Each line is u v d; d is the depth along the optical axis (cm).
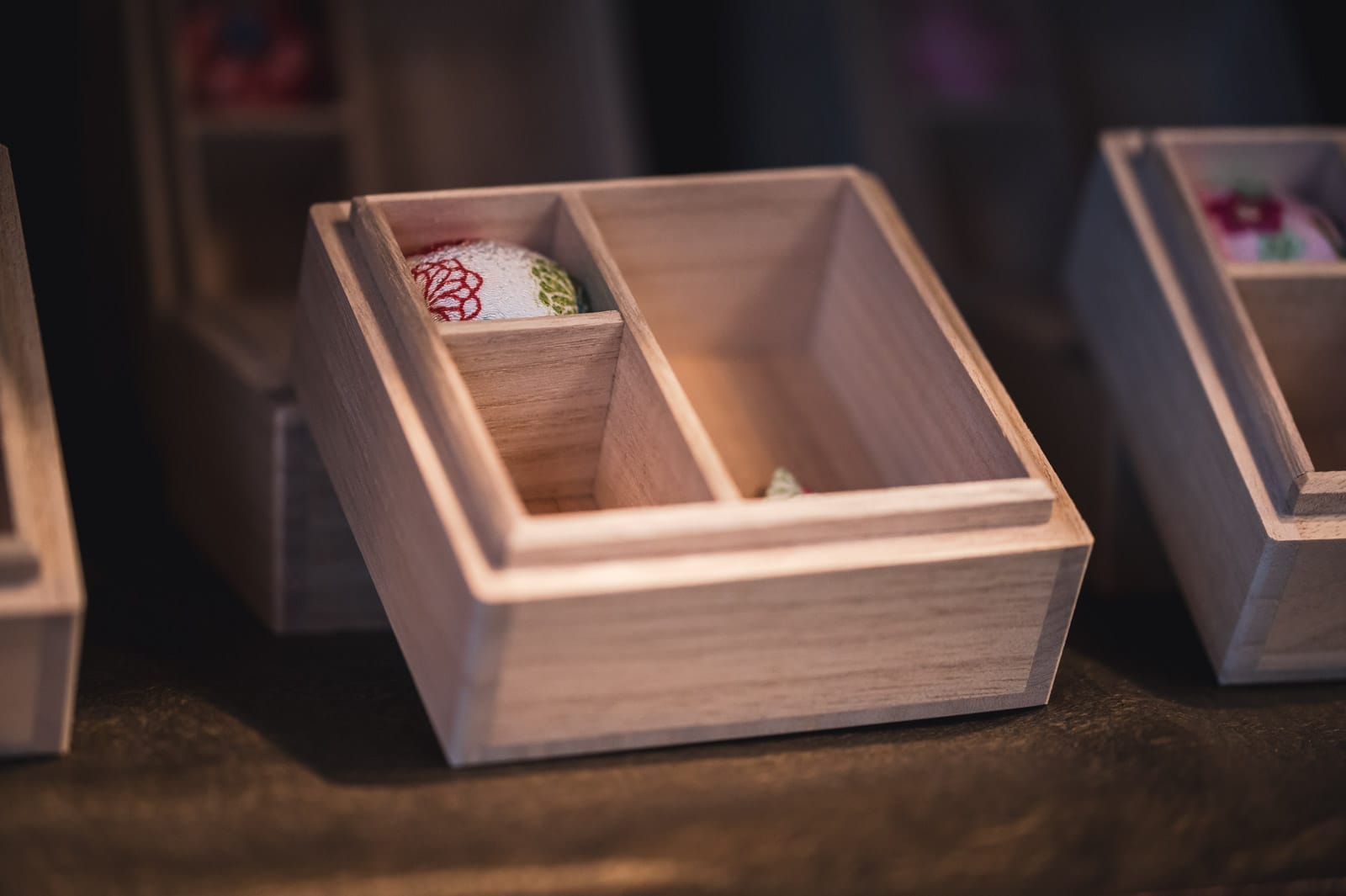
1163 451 61
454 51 88
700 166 99
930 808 53
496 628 50
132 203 75
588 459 59
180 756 53
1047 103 86
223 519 64
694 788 52
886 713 55
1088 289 66
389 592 55
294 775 53
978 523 53
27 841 50
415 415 53
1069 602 54
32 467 52
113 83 76
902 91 85
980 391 56
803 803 52
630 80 87
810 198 62
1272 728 56
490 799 52
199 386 66
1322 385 63
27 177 74
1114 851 52
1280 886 52
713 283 63
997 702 55
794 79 91
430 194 58
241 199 81
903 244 60
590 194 60
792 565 52
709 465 53
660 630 52
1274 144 65
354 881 50
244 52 81
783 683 53
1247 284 61
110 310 76
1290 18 85
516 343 55
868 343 62
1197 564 59
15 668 51
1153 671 59
